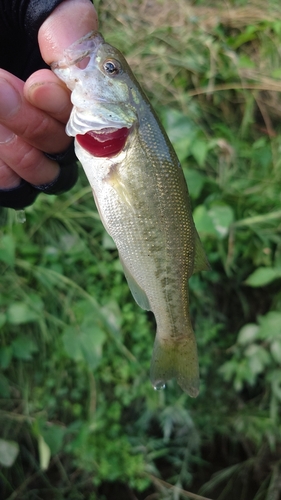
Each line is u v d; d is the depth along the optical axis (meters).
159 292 0.16
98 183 0.15
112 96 0.14
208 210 0.31
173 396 0.33
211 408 0.34
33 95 0.14
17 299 0.30
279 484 0.33
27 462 0.32
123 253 0.16
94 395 0.31
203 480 0.35
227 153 0.33
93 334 0.29
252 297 0.35
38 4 0.13
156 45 0.35
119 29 0.35
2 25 0.15
